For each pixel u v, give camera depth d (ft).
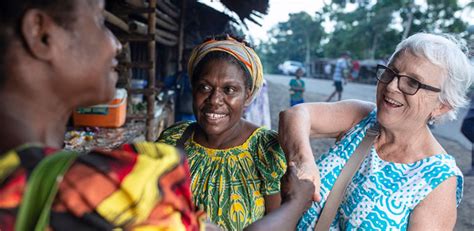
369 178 4.84
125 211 2.02
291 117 5.11
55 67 2.18
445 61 4.45
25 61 2.12
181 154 2.32
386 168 4.85
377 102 4.96
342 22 141.90
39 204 1.94
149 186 2.06
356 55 125.08
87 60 2.25
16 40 2.09
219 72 4.71
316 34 150.41
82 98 2.35
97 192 1.99
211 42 4.89
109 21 12.78
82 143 11.91
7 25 2.07
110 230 2.00
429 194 4.55
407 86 4.59
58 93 2.25
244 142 4.97
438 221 4.53
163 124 21.13
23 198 1.91
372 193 4.75
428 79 4.50
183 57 18.65
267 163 4.82
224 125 4.83
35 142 2.19
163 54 30.55
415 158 4.82
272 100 52.65
